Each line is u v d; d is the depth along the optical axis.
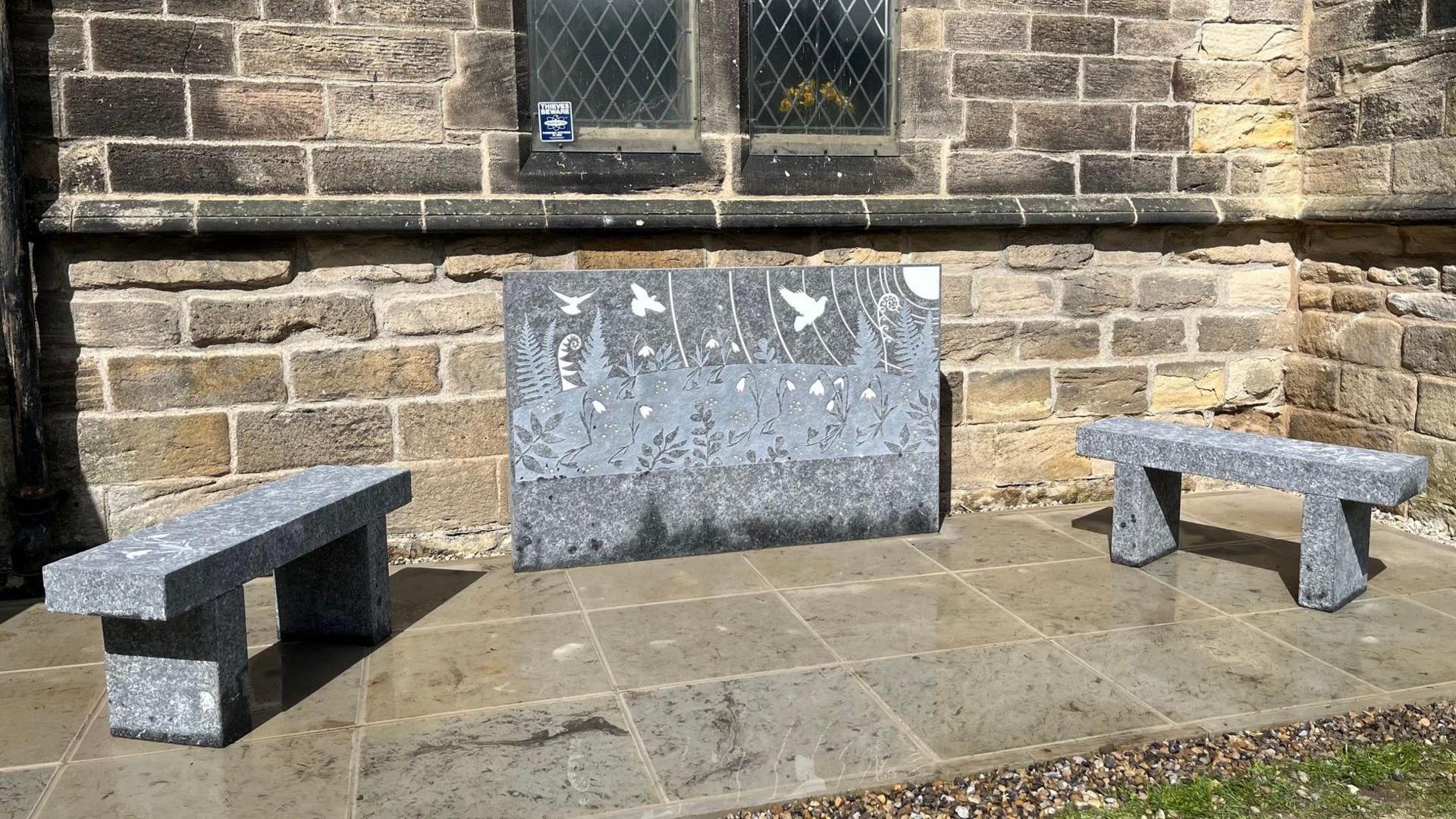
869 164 6.06
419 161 5.36
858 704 3.86
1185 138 6.48
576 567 5.38
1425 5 5.74
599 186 5.61
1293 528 6.06
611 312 5.23
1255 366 6.84
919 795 3.27
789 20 5.95
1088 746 3.54
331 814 3.16
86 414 5.05
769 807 3.20
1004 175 6.21
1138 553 5.34
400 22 5.25
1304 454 4.81
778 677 4.09
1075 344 6.46
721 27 5.71
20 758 3.51
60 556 5.09
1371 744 3.58
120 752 3.54
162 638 3.54
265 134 5.13
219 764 3.46
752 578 5.20
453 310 5.47
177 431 5.16
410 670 4.18
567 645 4.42
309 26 5.13
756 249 5.88
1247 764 3.46
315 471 4.68
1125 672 4.12
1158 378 6.65
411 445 5.49
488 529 5.66
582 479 5.32
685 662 4.24
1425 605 4.82
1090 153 6.32
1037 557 5.52
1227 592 5.00
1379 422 6.19
